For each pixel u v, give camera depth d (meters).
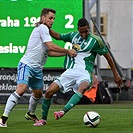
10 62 42.47
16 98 22.98
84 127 23.14
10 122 25.34
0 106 39.25
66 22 42.09
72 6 42.09
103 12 78.62
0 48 42.31
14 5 42.19
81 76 23.52
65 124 24.52
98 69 46.66
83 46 23.70
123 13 78.50
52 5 42.09
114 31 78.81
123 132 21.31
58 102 41.84
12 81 42.78
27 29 42.19
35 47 23.31
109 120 26.86
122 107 38.53
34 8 42.09
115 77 24.39
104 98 43.12
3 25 42.22
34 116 25.08
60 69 42.59
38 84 24.17
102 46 23.80
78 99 22.98
